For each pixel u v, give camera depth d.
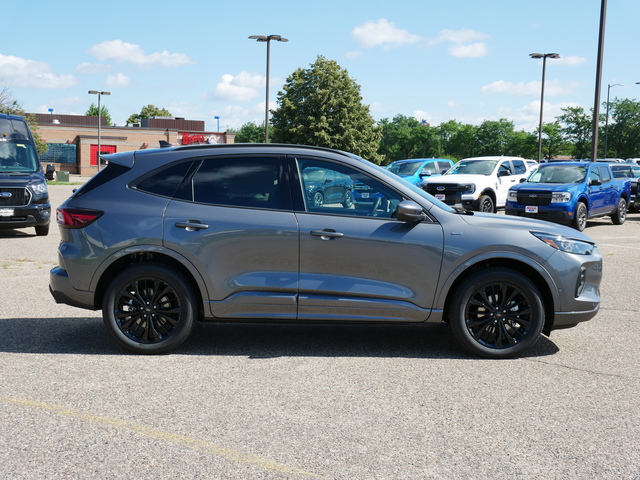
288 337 5.75
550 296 5.14
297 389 4.32
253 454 3.29
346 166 5.19
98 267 5.13
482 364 4.96
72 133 73.69
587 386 4.45
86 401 4.05
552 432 3.62
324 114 52.97
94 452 3.29
